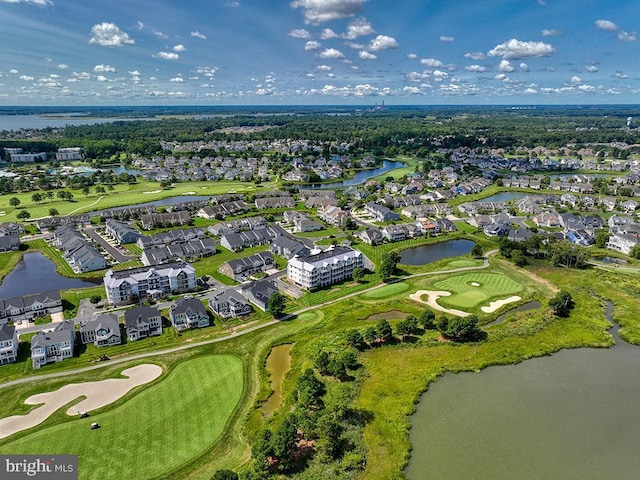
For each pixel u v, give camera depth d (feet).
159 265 504.84
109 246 654.12
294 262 523.70
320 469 251.19
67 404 305.53
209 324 420.36
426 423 292.81
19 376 338.34
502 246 613.11
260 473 236.63
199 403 307.58
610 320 439.22
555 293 495.82
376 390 323.37
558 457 265.95
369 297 487.20
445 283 524.52
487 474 251.60
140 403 306.76
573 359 371.76
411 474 250.57
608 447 275.59
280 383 333.83
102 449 264.72
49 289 505.66
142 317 399.44
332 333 404.77
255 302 463.83
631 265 590.96
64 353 362.33
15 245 635.66
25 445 266.98
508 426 291.38
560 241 616.80
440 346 384.47
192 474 246.88
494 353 373.81
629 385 338.13
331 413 281.13
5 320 418.92
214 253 628.28
